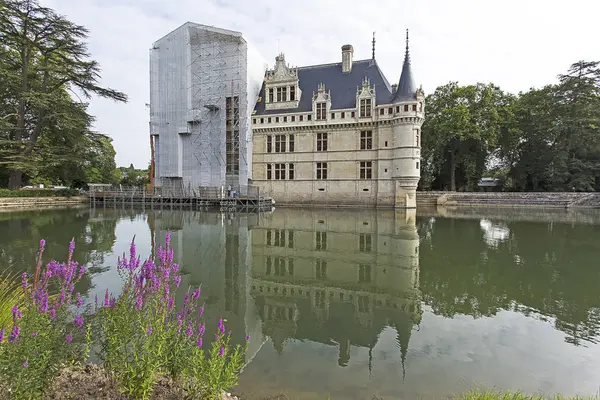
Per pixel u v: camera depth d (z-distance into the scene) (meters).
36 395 3.44
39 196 40.72
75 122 40.47
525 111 50.94
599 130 45.19
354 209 40.00
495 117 47.25
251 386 5.15
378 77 44.62
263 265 12.77
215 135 46.22
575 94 46.66
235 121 46.09
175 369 4.09
